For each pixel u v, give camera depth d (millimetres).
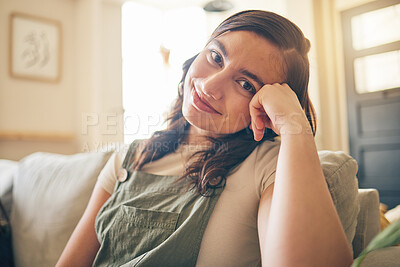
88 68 3660
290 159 475
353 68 3430
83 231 696
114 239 620
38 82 3541
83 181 925
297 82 584
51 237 908
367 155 3404
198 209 570
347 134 3447
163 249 548
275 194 467
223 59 593
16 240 984
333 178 600
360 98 3402
